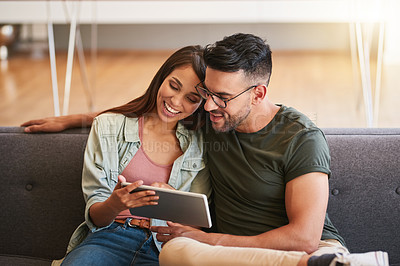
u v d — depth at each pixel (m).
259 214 1.51
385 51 4.69
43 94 3.90
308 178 1.42
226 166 1.56
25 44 5.30
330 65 4.68
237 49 1.44
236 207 1.53
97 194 1.54
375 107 3.28
